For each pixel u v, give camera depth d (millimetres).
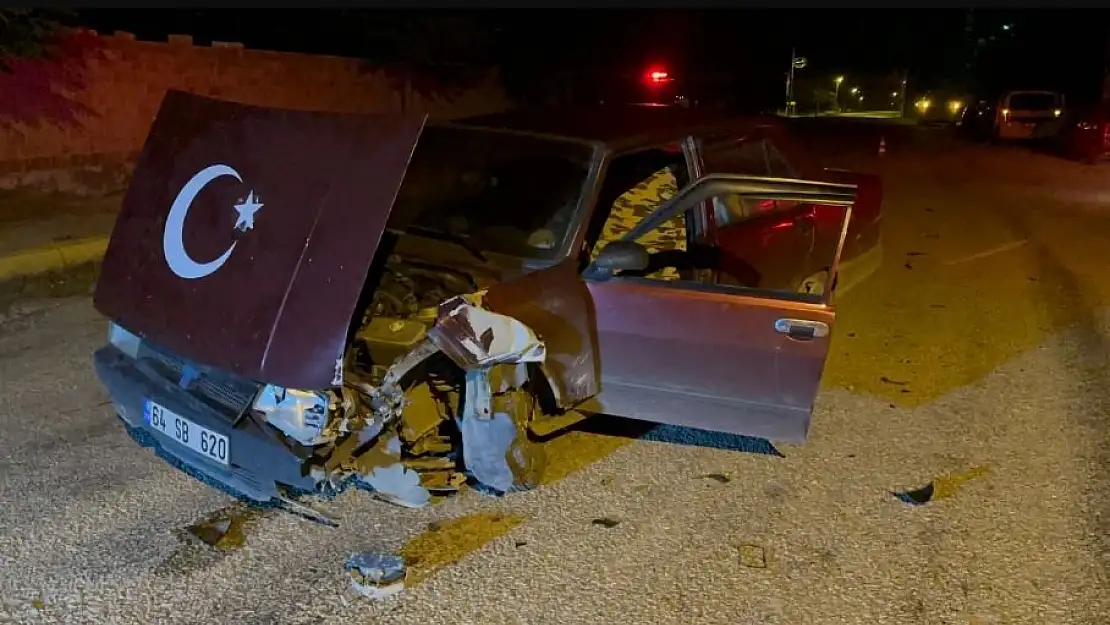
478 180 4488
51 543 3549
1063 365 5977
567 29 18453
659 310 3947
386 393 3393
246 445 3322
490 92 16109
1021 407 5250
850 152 20391
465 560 3545
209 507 3859
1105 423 5031
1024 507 4090
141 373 3746
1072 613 3336
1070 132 20547
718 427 4141
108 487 3988
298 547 3592
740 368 3941
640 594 3369
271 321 3191
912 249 9625
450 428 4148
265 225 3326
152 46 10703
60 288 7191
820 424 4965
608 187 4355
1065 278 8398
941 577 3543
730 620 3236
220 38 13367
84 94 10086
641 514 3941
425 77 14688
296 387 3139
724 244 4738
